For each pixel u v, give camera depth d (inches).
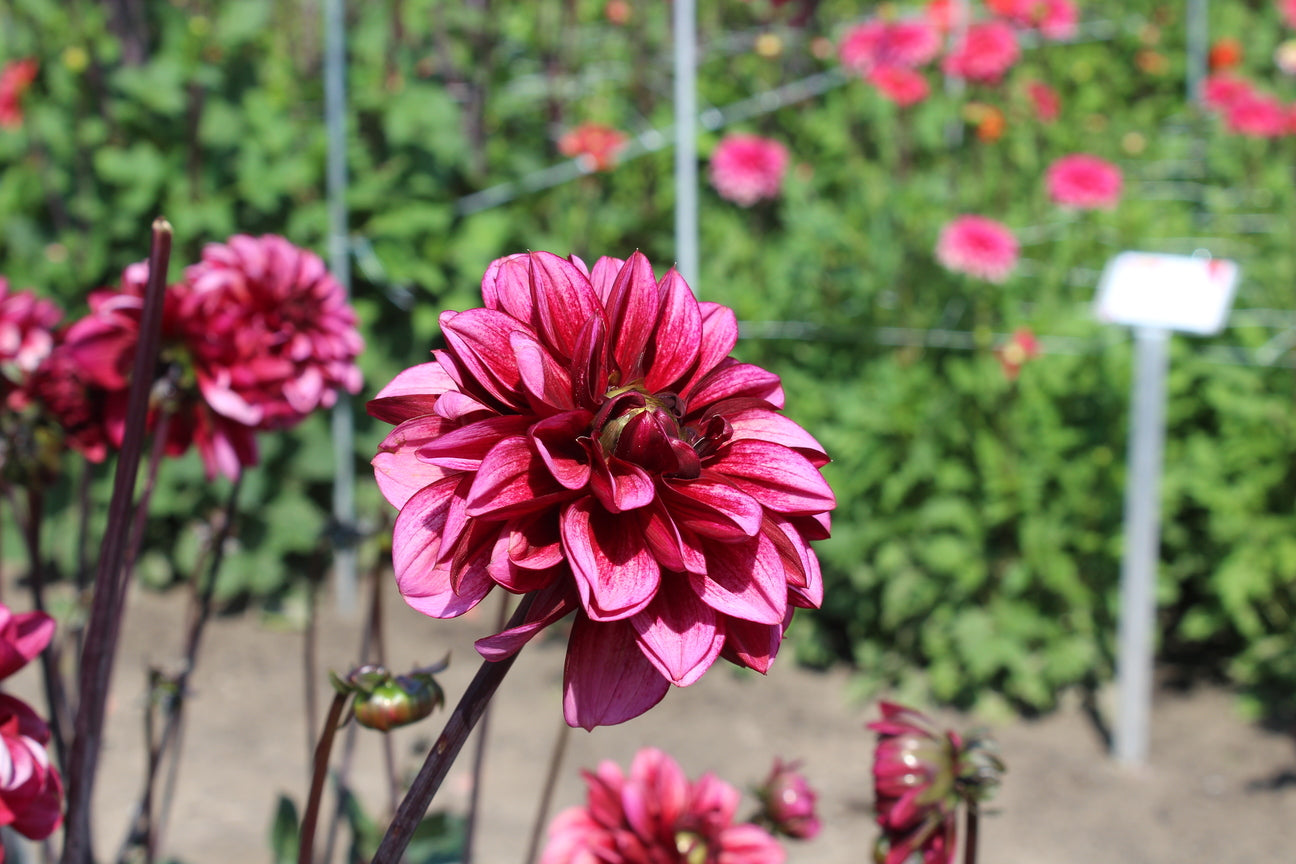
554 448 31.1
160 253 39.2
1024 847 122.4
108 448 63.3
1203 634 159.8
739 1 252.5
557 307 32.9
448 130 180.5
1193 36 297.7
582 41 230.1
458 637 164.6
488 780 129.8
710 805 61.7
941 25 211.5
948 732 51.1
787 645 163.2
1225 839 124.2
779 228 199.9
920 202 178.4
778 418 34.6
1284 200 221.6
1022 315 175.2
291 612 78.3
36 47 178.1
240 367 62.1
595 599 29.2
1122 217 213.2
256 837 115.3
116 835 114.2
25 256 177.9
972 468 155.6
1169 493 158.4
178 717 69.9
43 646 43.4
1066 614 153.8
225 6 191.6
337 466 173.5
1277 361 163.8
